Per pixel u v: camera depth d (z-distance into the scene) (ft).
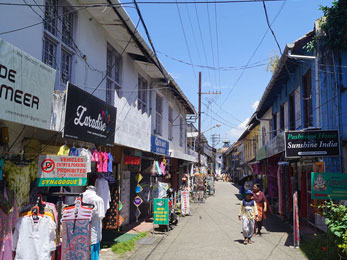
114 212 34.09
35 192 18.84
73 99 19.86
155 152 41.37
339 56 33.09
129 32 31.37
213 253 27.02
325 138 32.01
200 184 85.40
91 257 21.58
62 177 18.44
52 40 22.88
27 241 16.43
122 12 27.68
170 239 33.42
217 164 303.07
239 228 39.96
